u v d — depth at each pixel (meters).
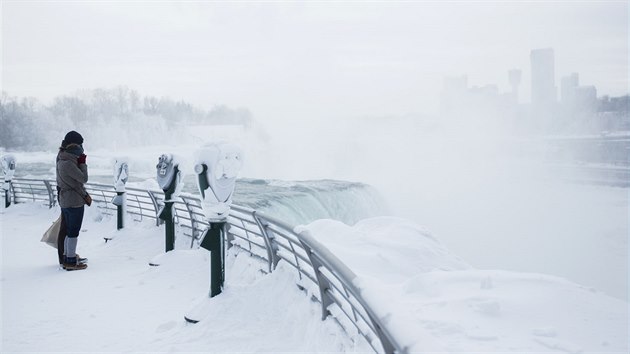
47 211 14.83
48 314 5.44
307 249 3.72
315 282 4.25
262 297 4.92
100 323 5.10
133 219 11.55
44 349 4.37
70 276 7.29
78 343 4.51
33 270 7.72
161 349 4.19
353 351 3.11
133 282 6.85
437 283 4.77
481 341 3.28
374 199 39.38
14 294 6.29
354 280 2.39
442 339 3.34
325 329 3.67
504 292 4.36
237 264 6.70
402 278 7.25
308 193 31.45
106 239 9.86
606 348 3.13
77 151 7.64
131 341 4.52
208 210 5.26
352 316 3.20
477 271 5.05
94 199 13.59
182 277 6.89
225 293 5.12
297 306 4.41
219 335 4.34
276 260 5.46
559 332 3.43
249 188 36.19
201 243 5.19
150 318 5.24
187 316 4.86
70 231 7.68
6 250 9.54
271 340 4.11
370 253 8.00
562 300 4.04
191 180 44.72
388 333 1.87
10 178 15.98
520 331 3.44
